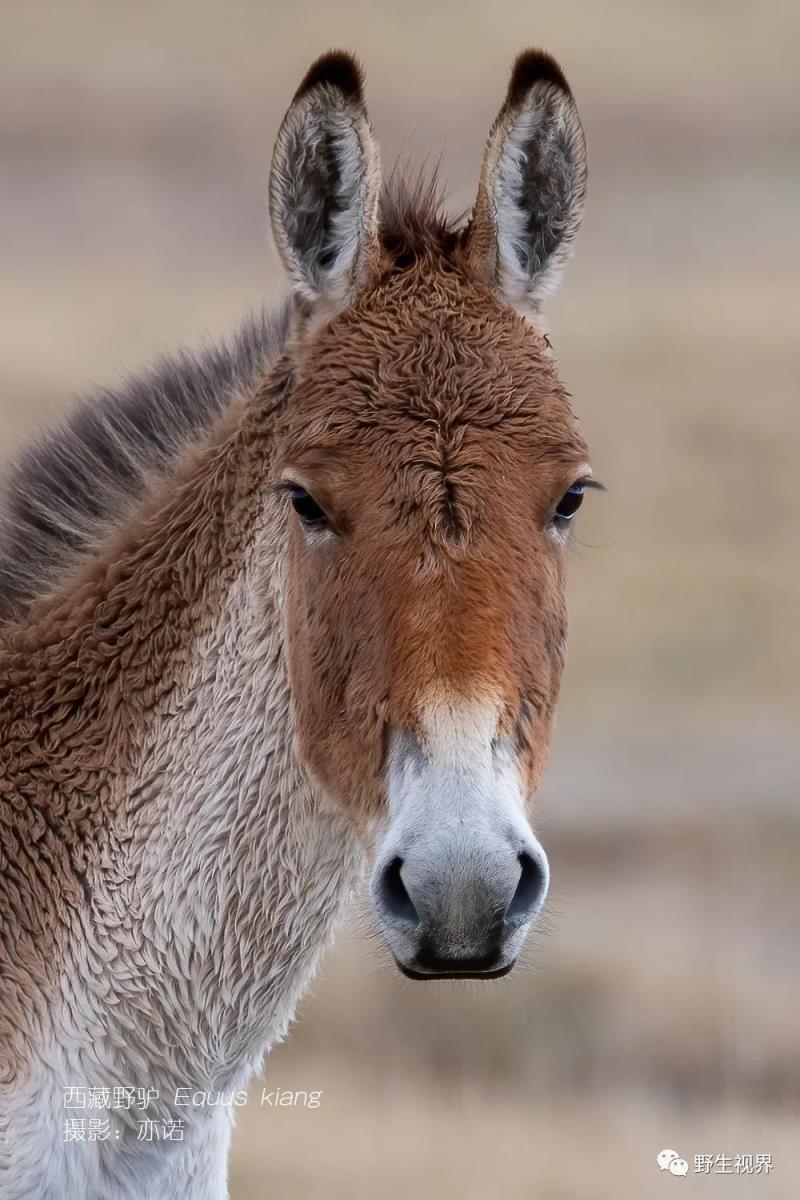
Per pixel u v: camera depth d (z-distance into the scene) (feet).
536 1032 142.31
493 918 56.24
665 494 341.82
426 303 65.00
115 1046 67.05
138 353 395.75
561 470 62.34
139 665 68.59
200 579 68.23
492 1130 119.14
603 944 157.58
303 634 63.00
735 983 146.92
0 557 74.33
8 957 66.13
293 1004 69.92
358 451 61.41
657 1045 139.95
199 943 67.41
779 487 345.72
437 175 72.84
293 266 66.13
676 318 467.93
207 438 72.69
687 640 279.08
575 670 269.23
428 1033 142.20
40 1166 64.90
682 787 216.13
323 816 66.90
